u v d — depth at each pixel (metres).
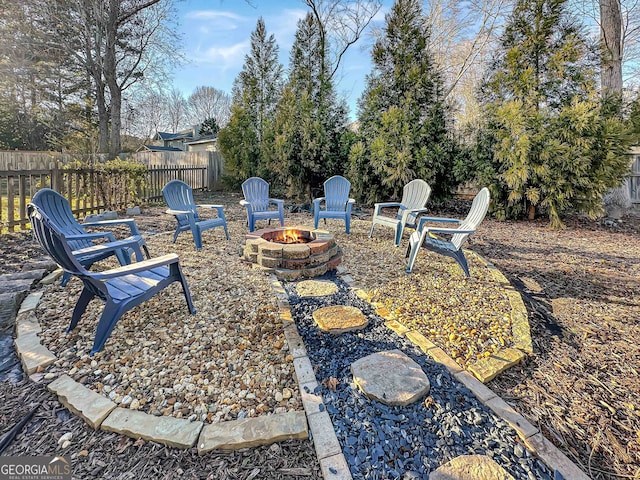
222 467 1.26
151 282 2.19
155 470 1.24
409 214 4.52
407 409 1.53
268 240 3.76
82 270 1.77
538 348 2.08
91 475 1.22
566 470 1.23
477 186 6.95
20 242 3.99
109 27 10.74
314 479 1.21
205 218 6.35
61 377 1.71
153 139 25.78
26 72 11.33
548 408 1.58
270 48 9.99
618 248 4.60
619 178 5.73
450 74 11.88
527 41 5.93
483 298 2.76
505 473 1.22
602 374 1.84
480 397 1.60
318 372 1.79
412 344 2.07
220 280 3.06
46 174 4.95
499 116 6.07
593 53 5.64
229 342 2.06
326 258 3.43
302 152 8.57
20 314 2.31
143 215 6.31
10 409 1.52
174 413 1.49
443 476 1.20
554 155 5.67
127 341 2.04
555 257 4.13
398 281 3.13
